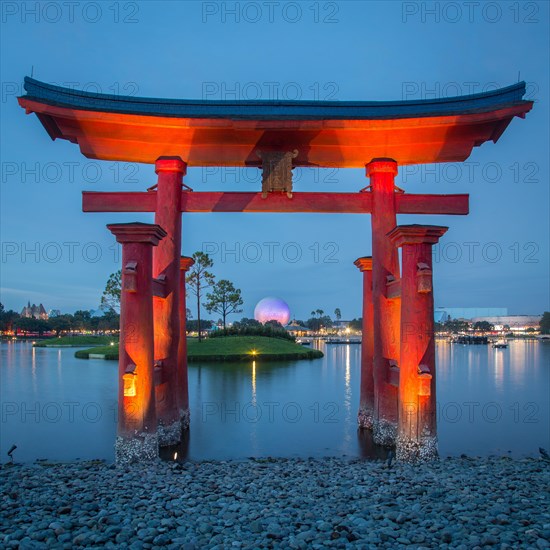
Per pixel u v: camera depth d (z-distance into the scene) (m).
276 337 75.19
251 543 7.56
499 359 65.31
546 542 7.30
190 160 17.30
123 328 13.72
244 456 15.18
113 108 16.33
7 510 9.23
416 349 13.49
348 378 37.00
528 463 13.60
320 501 9.89
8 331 173.00
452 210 17.44
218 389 30.66
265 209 17.17
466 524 8.28
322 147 17.31
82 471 12.70
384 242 16.91
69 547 7.38
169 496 10.20
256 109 17.02
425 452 13.43
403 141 16.91
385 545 7.41
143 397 13.62
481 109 15.20
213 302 74.56
